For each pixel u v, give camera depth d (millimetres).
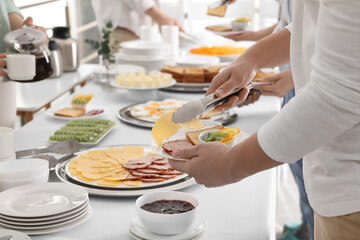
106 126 1607
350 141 821
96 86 2256
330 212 863
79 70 2596
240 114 1807
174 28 2771
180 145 1137
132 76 2096
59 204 1010
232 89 1149
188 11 4656
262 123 1693
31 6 3479
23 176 1109
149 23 3445
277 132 774
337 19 695
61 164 1280
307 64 902
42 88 2164
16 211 974
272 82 1752
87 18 4535
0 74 1449
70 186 1070
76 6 4395
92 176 1188
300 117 747
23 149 1430
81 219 1004
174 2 4645
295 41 941
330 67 711
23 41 1438
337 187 849
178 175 1207
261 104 1948
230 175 849
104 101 1999
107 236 957
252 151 811
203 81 2262
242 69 1161
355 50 692
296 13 923
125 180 1172
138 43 2688
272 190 1182
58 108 1848
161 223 909
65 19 4191
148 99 2025
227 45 3020
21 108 1857
